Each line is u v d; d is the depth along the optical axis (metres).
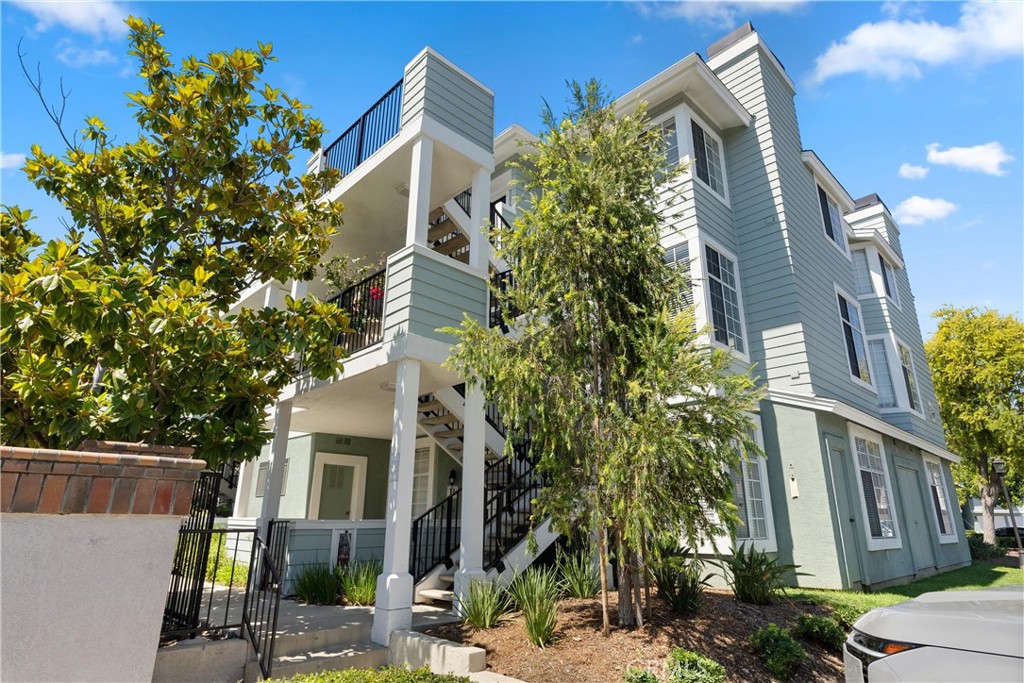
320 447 12.84
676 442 4.75
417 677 3.69
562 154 6.23
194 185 6.39
